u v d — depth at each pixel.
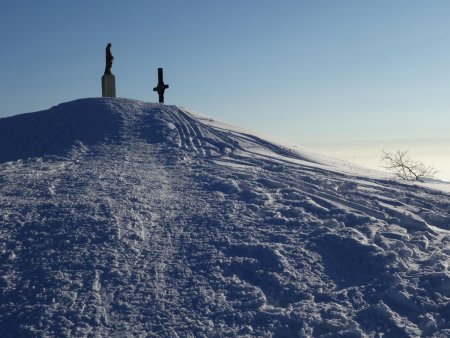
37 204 12.62
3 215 12.05
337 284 9.47
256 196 12.94
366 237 10.84
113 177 14.68
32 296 9.27
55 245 10.66
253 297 9.08
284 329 8.38
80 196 13.06
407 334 8.03
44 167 16.22
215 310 8.82
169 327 8.49
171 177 14.78
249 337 8.24
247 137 19.86
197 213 12.02
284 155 18.47
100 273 9.74
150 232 11.20
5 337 8.48
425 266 9.71
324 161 18.67
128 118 20.62
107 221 11.47
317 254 10.25
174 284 9.46
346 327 8.31
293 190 13.58
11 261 10.27
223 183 13.88
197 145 18.33
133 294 9.22
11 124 21.80
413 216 12.12
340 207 12.48
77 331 8.44
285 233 11.01
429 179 18.72
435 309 8.55
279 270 9.73
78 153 17.70
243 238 10.81
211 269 9.80
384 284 9.24
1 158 18.67
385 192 13.97
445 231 11.57
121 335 8.36
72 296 9.17
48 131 20.14
